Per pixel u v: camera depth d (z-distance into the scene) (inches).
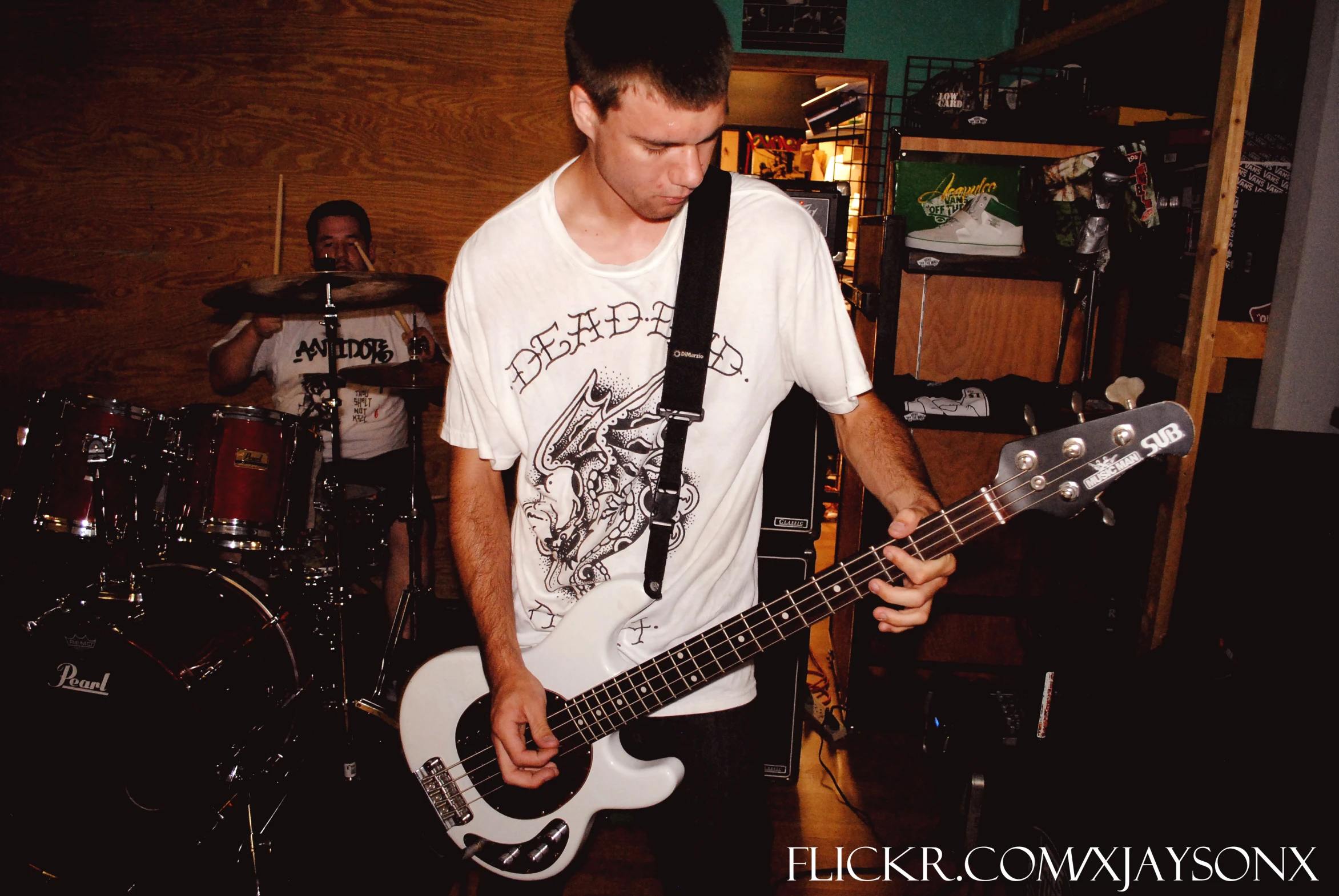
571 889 79.8
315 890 76.9
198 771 75.7
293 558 94.3
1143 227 92.6
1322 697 58.1
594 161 42.6
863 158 148.4
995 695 77.3
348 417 120.8
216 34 134.0
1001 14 143.0
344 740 91.1
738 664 49.8
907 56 142.8
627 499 49.6
